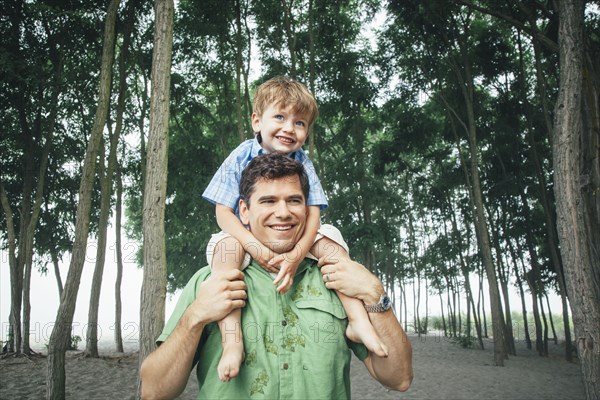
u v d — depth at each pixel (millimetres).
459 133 20484
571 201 6715
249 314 1582
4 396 9750
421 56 18750
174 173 19328
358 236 19719
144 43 15820
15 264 14680
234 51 17469
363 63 19734
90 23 13609
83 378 12297
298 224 1709
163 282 6461
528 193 21766
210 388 1518
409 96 20234
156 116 6750
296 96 2467
